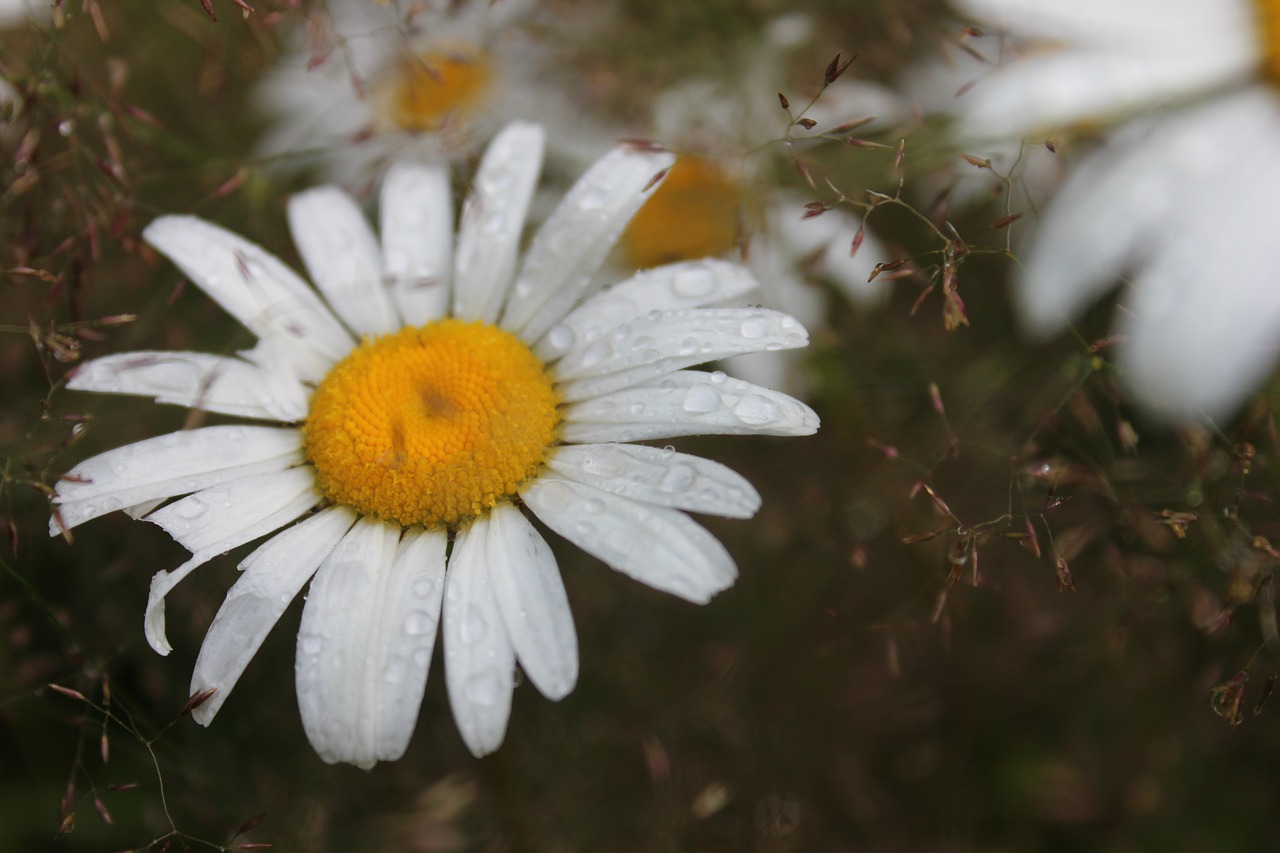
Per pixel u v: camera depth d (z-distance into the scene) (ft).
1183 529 0.67
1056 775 0.78
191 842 0.72
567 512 0.65
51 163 0.70
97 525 0.74
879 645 0.77
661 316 0.67
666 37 0.77
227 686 0.65
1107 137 0.72
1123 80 0.72
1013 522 0.76
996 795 0.78
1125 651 0.76
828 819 0.77
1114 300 0.75
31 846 0.73
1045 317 0.72
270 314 0.70
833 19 0.77
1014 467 0.70
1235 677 0.67
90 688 0.70
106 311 0.76
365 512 0.66
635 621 0.77
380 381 0.67
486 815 0.75
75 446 0.73
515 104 0.79
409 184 0.72
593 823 0.75
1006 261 0.77
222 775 0.73
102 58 0.78
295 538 0.66
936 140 0.74
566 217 0.70
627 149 0.70
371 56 0.77
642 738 0.76
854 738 0.78
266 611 0.65
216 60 0.76
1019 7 0.73
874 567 0.77
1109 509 0.71
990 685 0.78
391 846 0.74
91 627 0.73
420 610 0.65
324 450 0.67
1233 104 0.71
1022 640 0.77
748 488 0.64
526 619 0.64
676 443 0.77
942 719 0.78
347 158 0.78
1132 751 0.78
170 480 0.66
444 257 0.71
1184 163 0.71
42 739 0.74
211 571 0.74
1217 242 0.70
